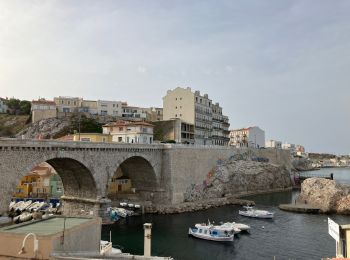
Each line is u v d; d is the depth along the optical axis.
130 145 87.19
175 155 99.31
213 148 120.06
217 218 84.88
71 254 21.66
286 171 159.62
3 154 61.28
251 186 134.75
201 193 108.69
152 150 95.25
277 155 168.88
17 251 20.92
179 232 71.38
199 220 82.19
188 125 147.62
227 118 188.25
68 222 26.64
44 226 24.95
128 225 76.38
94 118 176.75
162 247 61.53
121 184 104.25
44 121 167.12
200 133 156.12
